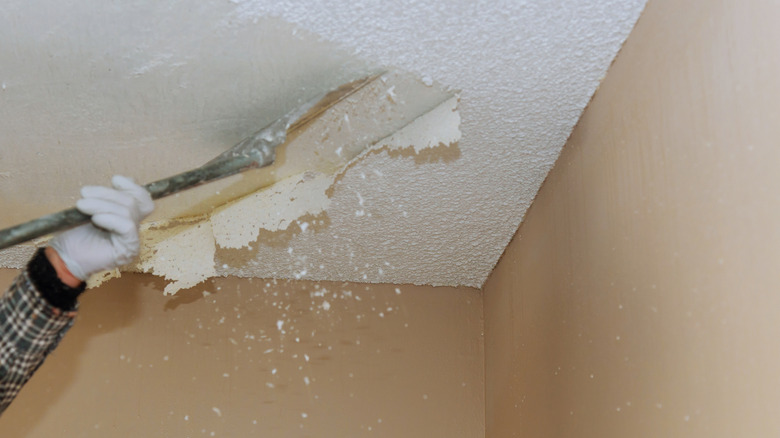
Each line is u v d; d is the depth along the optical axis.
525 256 2.02
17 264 2.26
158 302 2.28
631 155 1.43
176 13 1.40
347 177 1.91
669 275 1.27
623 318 1.42
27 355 1.28
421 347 2.32
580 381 1.60
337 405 2.23
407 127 1.74
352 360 2.28
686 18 1.26
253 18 1.42
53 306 1.29
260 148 1.61
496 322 2.24
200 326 2.27
